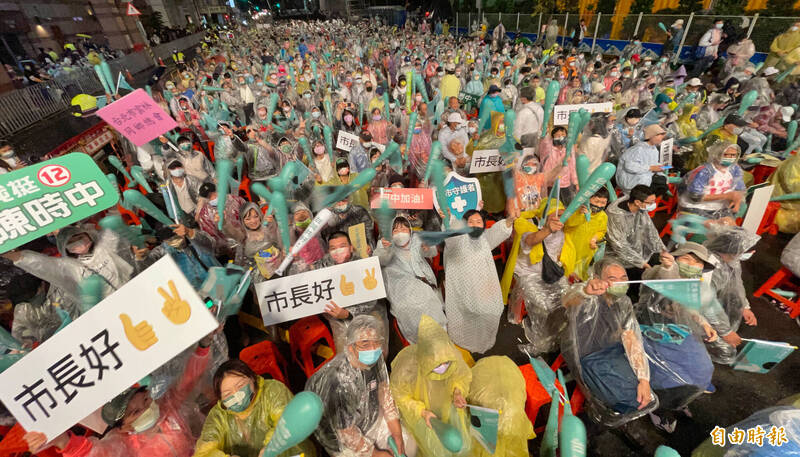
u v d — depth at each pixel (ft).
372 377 7.32
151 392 7.06
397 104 27.63
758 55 45.32
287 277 9.38
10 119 33.50
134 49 75.92
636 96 32.24
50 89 39.60
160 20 105.29
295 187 13.88
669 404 9.21
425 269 11.37
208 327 5.82
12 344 9.37
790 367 11.29
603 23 66.28
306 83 42.50
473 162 16.96
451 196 13.37
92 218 13.34
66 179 6.80
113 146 27.86
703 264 8.89
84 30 71.67
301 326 11.19
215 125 25.26
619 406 8.58
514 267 12.68
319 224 9.09
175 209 13.46
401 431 7.62
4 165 17.33
